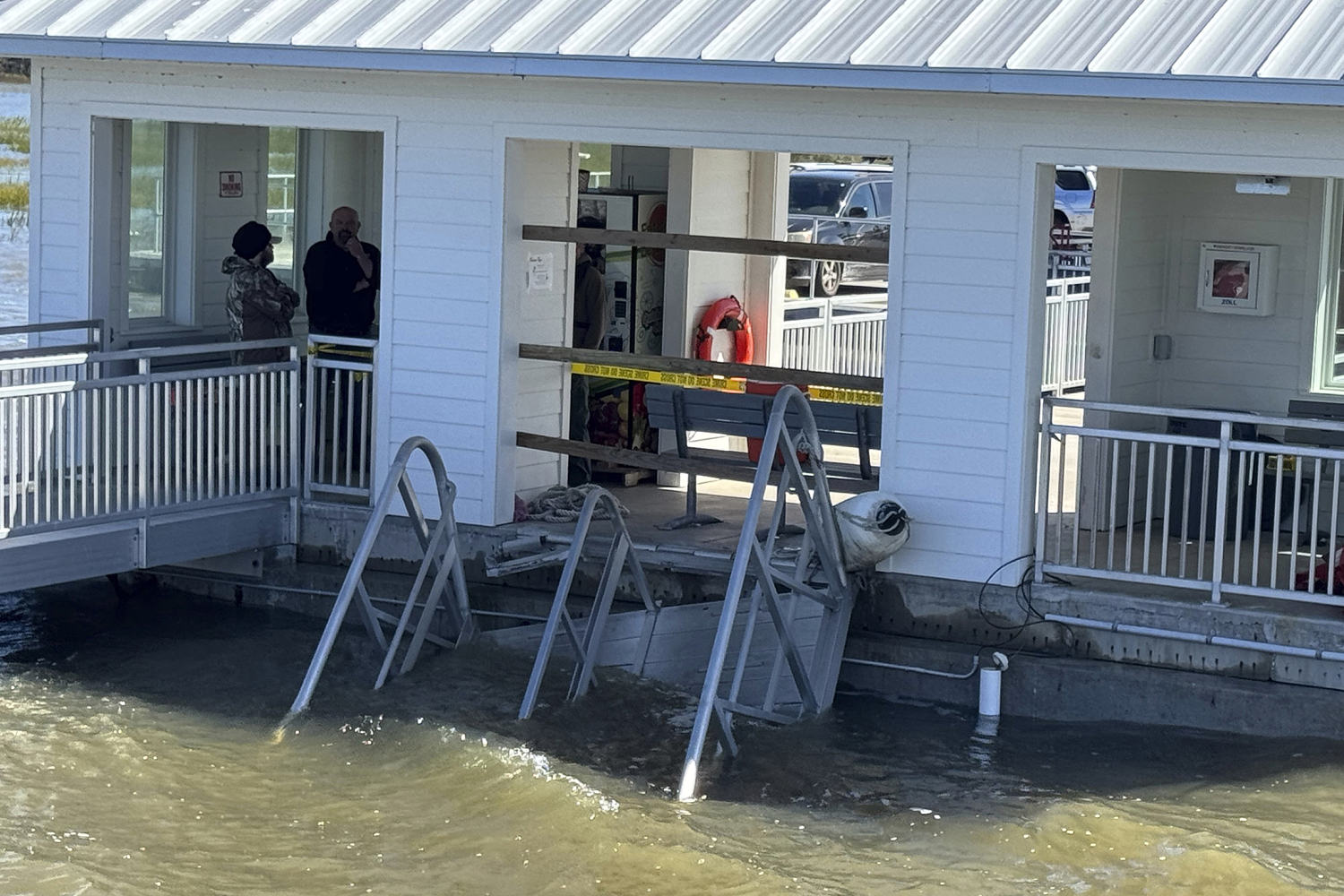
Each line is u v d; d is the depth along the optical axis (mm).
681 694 9383
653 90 10031
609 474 12352
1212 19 8719
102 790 8102
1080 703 9219
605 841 7555
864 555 9391
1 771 8273
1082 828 7777
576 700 9195
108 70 11445
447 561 9742
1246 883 7215
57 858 7293
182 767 8414
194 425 10672
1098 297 10727
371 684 9523
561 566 10469
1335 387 10805
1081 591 9305
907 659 9555
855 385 10000
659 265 12656
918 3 9453
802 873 7305
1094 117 9047
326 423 12359
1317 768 8461
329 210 13953
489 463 10695
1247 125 8727
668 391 10672
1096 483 10609
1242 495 9016
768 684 9422
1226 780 8383
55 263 11836
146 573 11477
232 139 13305
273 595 11148
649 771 8422
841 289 22156
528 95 10359
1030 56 8594
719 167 12289
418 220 10750
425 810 7949
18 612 11141
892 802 8117
